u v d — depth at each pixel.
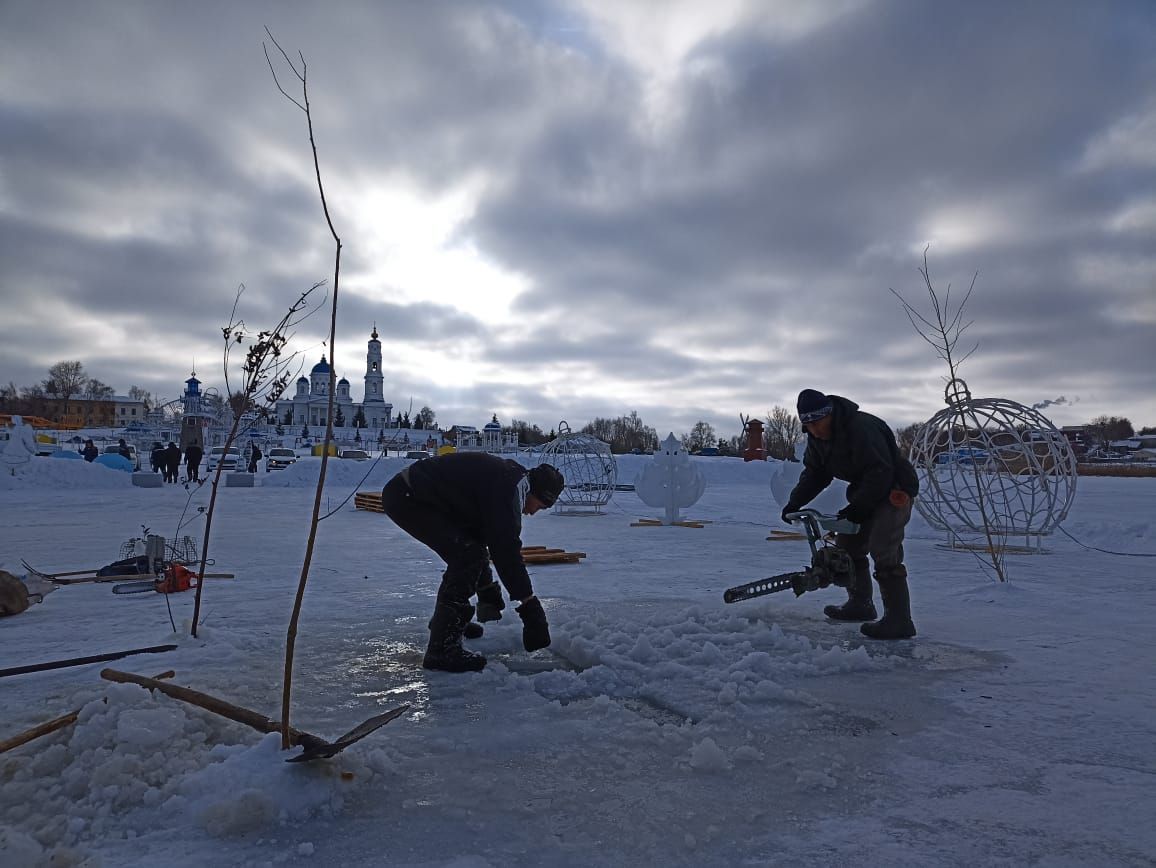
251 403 4.22
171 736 2.69
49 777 2.46
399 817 2.24
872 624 4.89
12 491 24.17
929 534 12.81
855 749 2.84
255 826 2.17
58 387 140.62
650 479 14.41
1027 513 10.62
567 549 10.13
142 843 2.07
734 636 4.59
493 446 60.09
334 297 2.66
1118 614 5.66
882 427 4.88
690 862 1.98
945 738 2.96
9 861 1.89
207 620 5.23
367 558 8.99
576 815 2.26
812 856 2.02
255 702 3.35
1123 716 3.23
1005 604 6.10
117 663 4.02
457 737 2.90
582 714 3.22
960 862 1.99
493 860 1.99
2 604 5.26
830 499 12.09
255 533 12.12
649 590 6.64
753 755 2.73
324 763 2.44
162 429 83.38
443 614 3.93
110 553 9.27
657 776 2.56
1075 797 2.41
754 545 10.75
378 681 3.72
